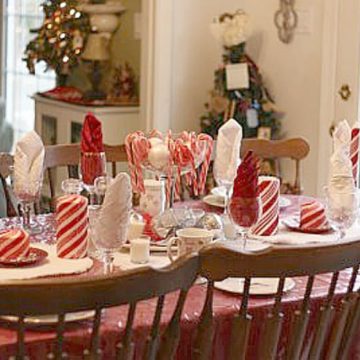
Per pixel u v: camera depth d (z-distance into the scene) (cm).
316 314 236
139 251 260
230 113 534
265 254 197
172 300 229
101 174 300
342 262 210
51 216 324
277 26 537
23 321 176
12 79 819
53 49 653
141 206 297
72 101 650
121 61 661
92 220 251
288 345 221
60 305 174
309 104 518
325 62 501
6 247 249
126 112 628
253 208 249
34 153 298
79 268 246
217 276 194
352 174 302
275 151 393
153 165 296
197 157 297
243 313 204
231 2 572
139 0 630
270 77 548
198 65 573
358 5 477
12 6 808
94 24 656
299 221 309
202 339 203
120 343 198
